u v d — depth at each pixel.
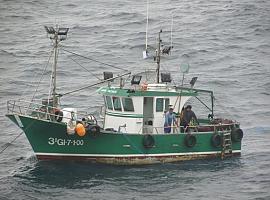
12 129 105.56
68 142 84.75
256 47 164.38
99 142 85.31
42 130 83.75
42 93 128.62
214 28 180.50
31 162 89.06
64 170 84.25
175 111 90.69
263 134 105.75
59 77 140.88
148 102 89.06
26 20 199.25
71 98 124.50
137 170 85.25
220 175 84.44
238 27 181.25
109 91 89.50
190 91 92.00
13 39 176.88
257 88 133.62
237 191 78.75
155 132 89.50
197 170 86.12
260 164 89.50
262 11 196.12
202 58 154.88
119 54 157.50
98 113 114.31
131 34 175.50
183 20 188.62
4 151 94.88
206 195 77.12
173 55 156.75
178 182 81.38
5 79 138.75
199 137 89.75
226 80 138.38
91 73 143.00
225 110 119.94
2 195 76.56
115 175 83.19
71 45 166.38
